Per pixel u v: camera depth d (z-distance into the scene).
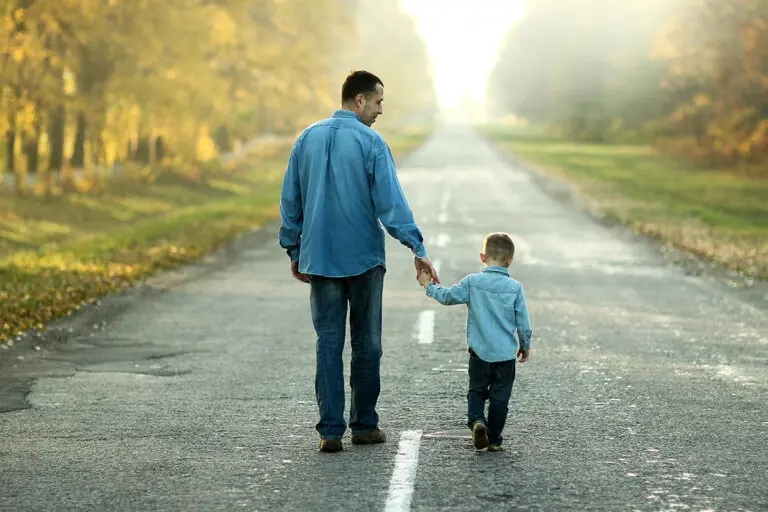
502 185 65.88
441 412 10.23
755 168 75.44
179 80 52.62
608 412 10.25
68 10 38.69
